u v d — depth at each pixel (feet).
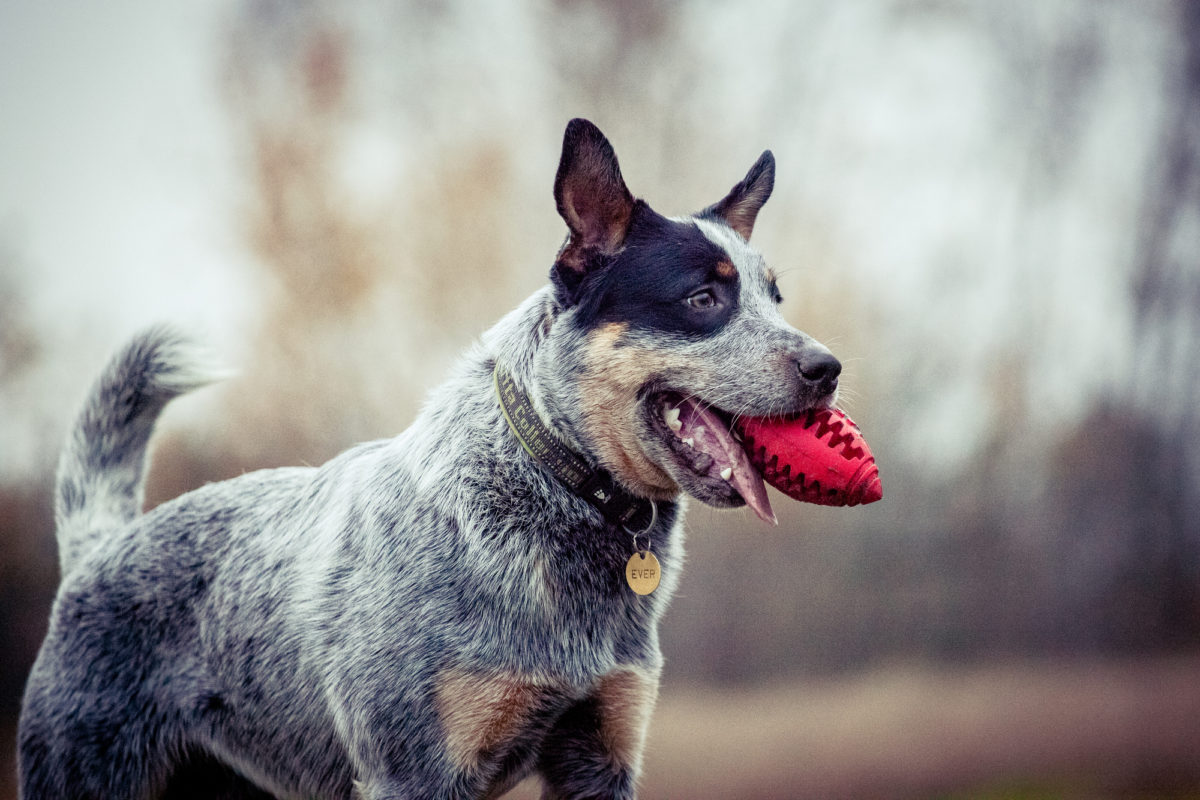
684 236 12.57
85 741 13.37
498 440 12.21
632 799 12.71
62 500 15.49
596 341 12.15
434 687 11.59
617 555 12.23
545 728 12.30
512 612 11.68
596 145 12.23
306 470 14.35
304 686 12.62
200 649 13.33
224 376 15.81
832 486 11.59
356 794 12.60
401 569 12.00
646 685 12.55
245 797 14.19
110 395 15.52
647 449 12.11
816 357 11.67
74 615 13.84
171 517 14.07
